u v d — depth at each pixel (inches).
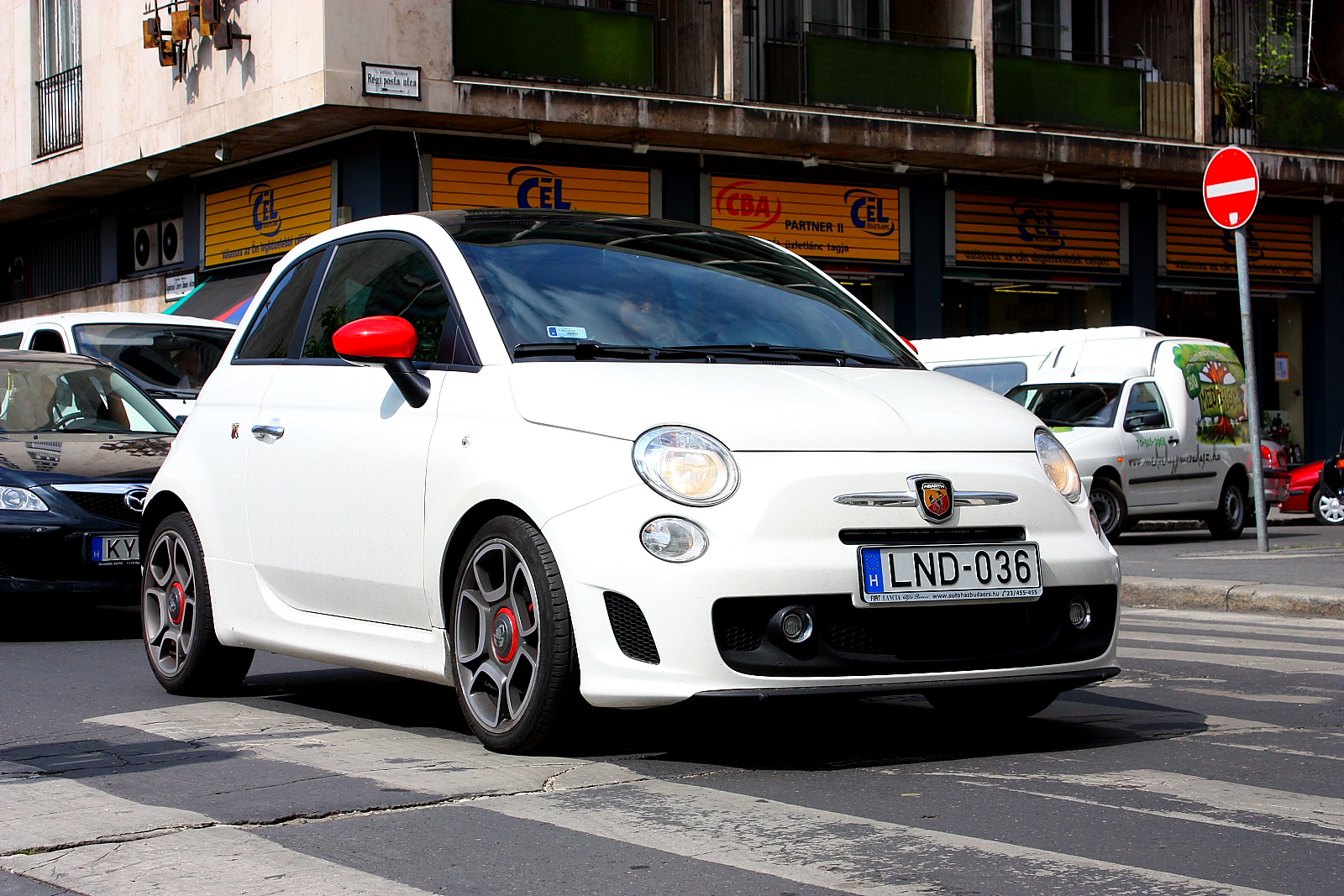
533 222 217.2
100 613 384.2
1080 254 943.7
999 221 918.4
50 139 956.0
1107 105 908.0
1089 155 884.0
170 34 821.9
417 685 247.8
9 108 996.6
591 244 214.2
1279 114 971.3
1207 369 679.7
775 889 126.0
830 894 124.2
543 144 791.7
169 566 243.3
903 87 852.6
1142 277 965.2
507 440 178.5
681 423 170.1
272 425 220.2
